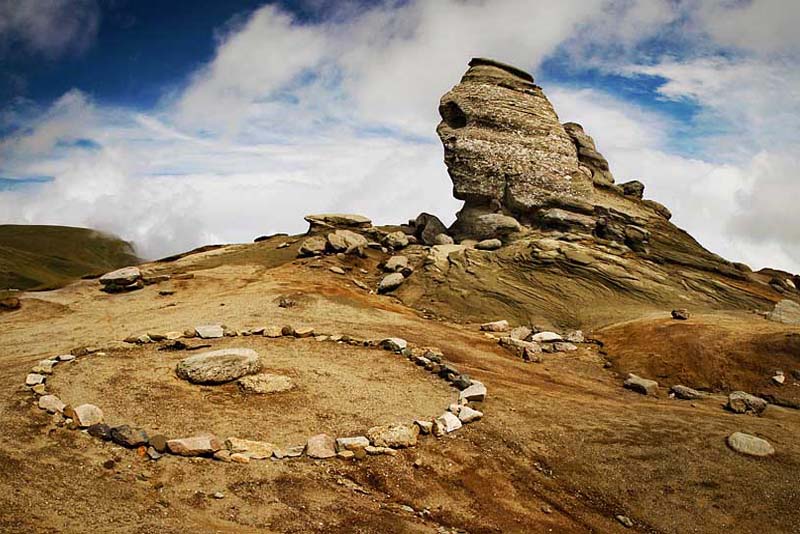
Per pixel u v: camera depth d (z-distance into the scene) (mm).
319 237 44125
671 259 36500
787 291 35781
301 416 15172
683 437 15141
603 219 39406
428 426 14820
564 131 44562
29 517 9000
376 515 10930
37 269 86000
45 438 12312
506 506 12156
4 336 23781
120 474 11211
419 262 39062
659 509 12328
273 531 9859
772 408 19047
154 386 16344
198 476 11539
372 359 20906
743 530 11609
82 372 17312
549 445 14766
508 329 29594
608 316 29922
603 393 20422
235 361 17297
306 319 26672
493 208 42906
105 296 31922
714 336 24203
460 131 44406
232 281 35438
